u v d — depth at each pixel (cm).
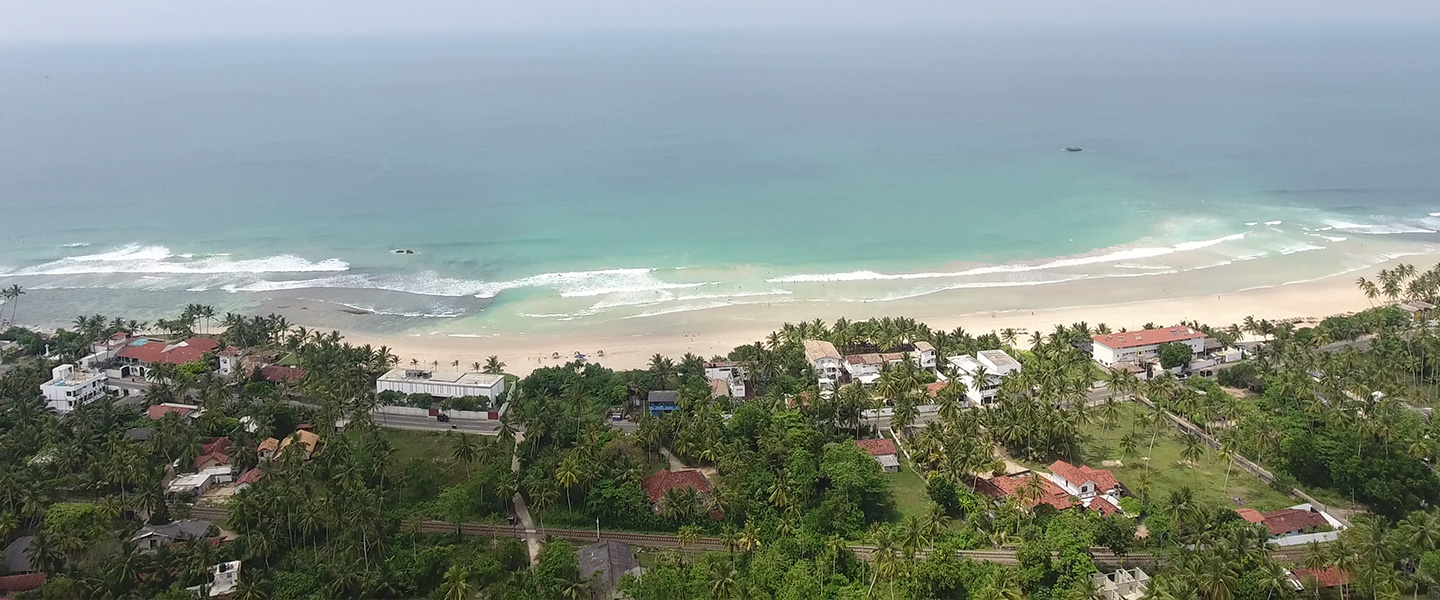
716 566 10031
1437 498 12156
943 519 10844
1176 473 13200
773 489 11738
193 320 19075
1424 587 10056
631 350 18988
